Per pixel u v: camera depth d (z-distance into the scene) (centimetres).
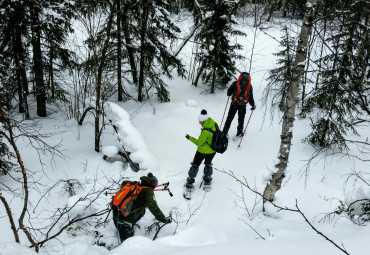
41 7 741
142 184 430
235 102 713
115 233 424
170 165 649
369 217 379
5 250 317
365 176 595
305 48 416
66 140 734
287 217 456
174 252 291
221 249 280
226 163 673
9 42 752
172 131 809
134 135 631
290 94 439
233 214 499
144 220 474
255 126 847
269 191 477
